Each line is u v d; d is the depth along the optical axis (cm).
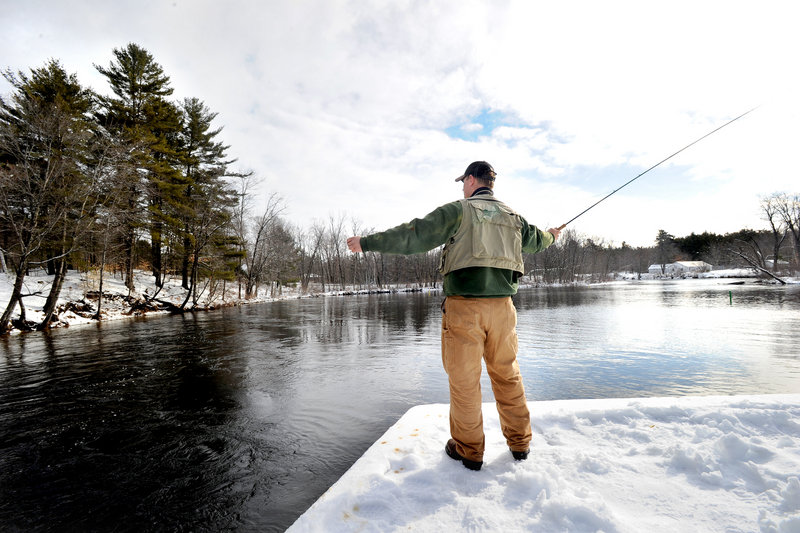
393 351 963
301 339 1169
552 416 253
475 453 190
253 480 325
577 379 704
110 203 1739
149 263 2855
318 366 786
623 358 880
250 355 908
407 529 146
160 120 2391
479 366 192
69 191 1491
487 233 192
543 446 215
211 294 2619
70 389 616
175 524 266
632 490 163
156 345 1052
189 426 451
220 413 498
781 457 177
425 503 164
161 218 2322
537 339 1154
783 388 638
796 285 4159
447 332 197
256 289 3538
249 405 532
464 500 162
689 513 145
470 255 188
